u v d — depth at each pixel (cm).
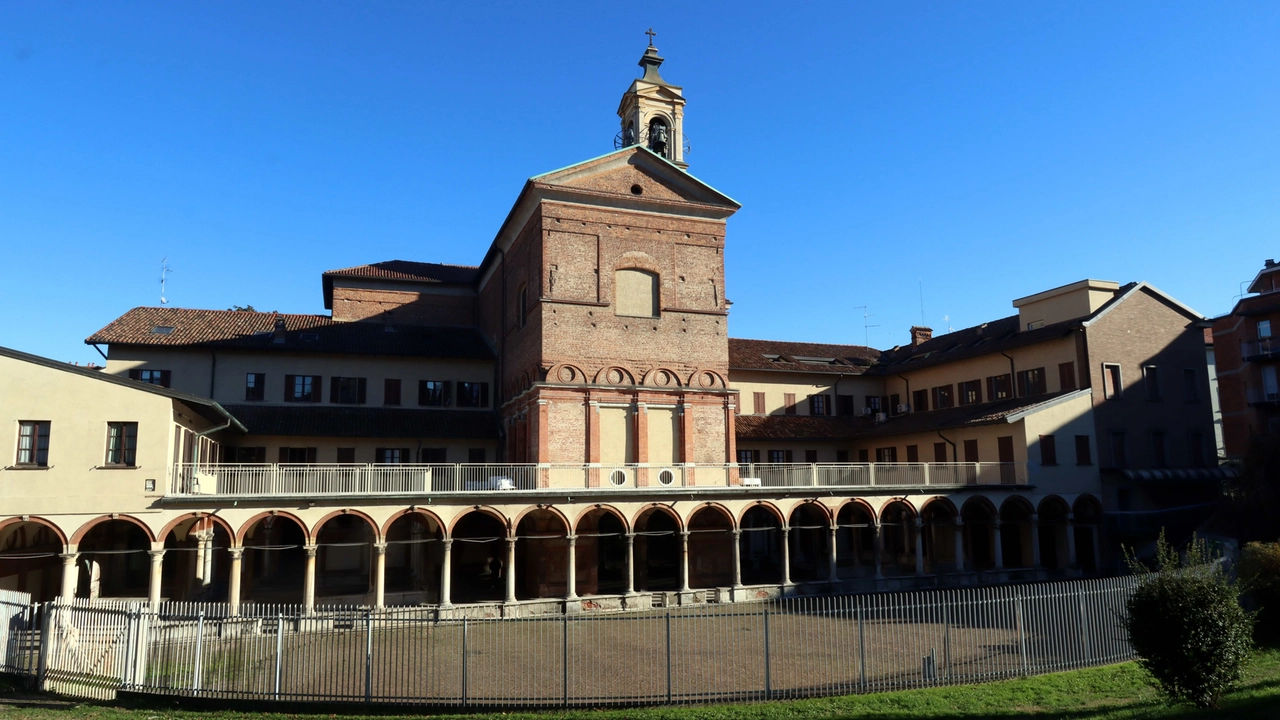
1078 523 4275
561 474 3619
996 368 4822
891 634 2550
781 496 3762
